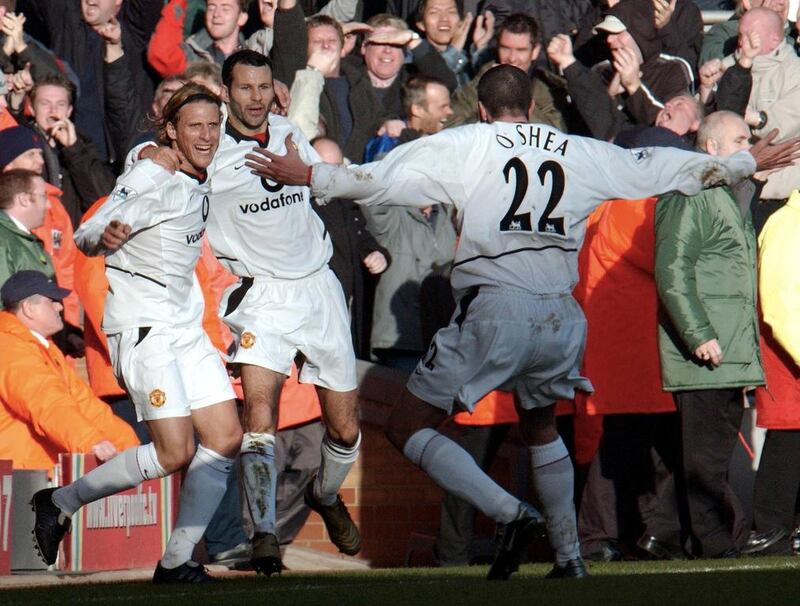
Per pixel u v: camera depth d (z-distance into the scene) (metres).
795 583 17.45
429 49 39.09
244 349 23.20
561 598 15.89
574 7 42.06
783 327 29.91
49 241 31.20
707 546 28.31
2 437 26.52
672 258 27.72
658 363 28.94
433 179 19.91
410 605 15.37
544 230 20.14
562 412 30.66
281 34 35.84
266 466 22.19
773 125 36.91
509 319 19.97
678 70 38.94
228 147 22.91
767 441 30.59
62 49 37.75
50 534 22.28
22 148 31.30
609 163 20.58
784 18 39.59
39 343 27.19
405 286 33.00
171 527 27.23
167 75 37.00
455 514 29.42
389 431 20.72
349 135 36.41
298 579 22.47
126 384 21.78
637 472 29.50
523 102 20.62
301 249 23.70
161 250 21.45
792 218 30.53
